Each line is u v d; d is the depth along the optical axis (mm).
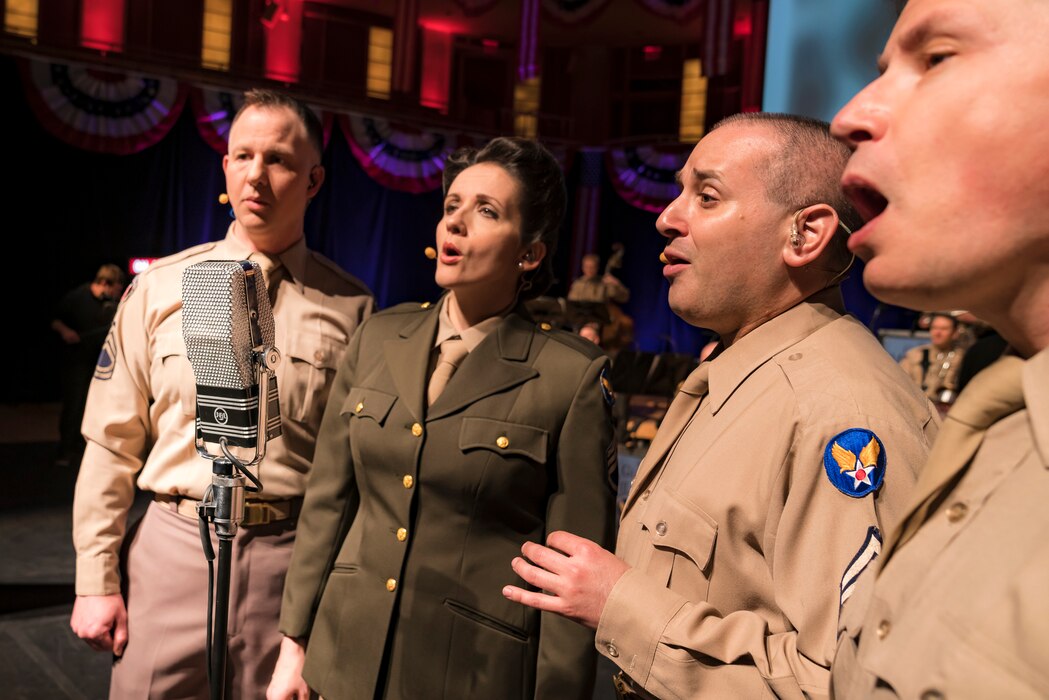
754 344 1018
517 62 11125
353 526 1490
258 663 1676
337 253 10547
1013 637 438
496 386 1409
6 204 8648
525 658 1367
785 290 1025
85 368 6328
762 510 922
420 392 1425
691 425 1061
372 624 1378
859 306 10250
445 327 1500
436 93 10609
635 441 6969
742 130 1025
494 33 10852
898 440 868
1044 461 467
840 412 886
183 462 1691
